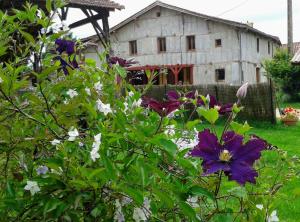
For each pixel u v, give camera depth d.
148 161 1.35
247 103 14.58
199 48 28.56
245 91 1.67
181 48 28.84
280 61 25.53
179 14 28.75
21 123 1.60
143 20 29.62
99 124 1.49
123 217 1.44
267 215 1.60
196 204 1.68
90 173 1.21
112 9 15.80
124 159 1.30
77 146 1.42
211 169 1.40
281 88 25.16
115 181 1.25
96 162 1.40
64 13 10.16
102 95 1.74
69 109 1.52
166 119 1.63
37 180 1.37
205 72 28.48
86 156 1.38
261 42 32.53
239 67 27.92
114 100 1.73
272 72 25.48
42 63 1.87
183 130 1.67
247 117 14.59
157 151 1.49
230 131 1.52
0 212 1.45
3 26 2.03
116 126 1.43
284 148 8.73
